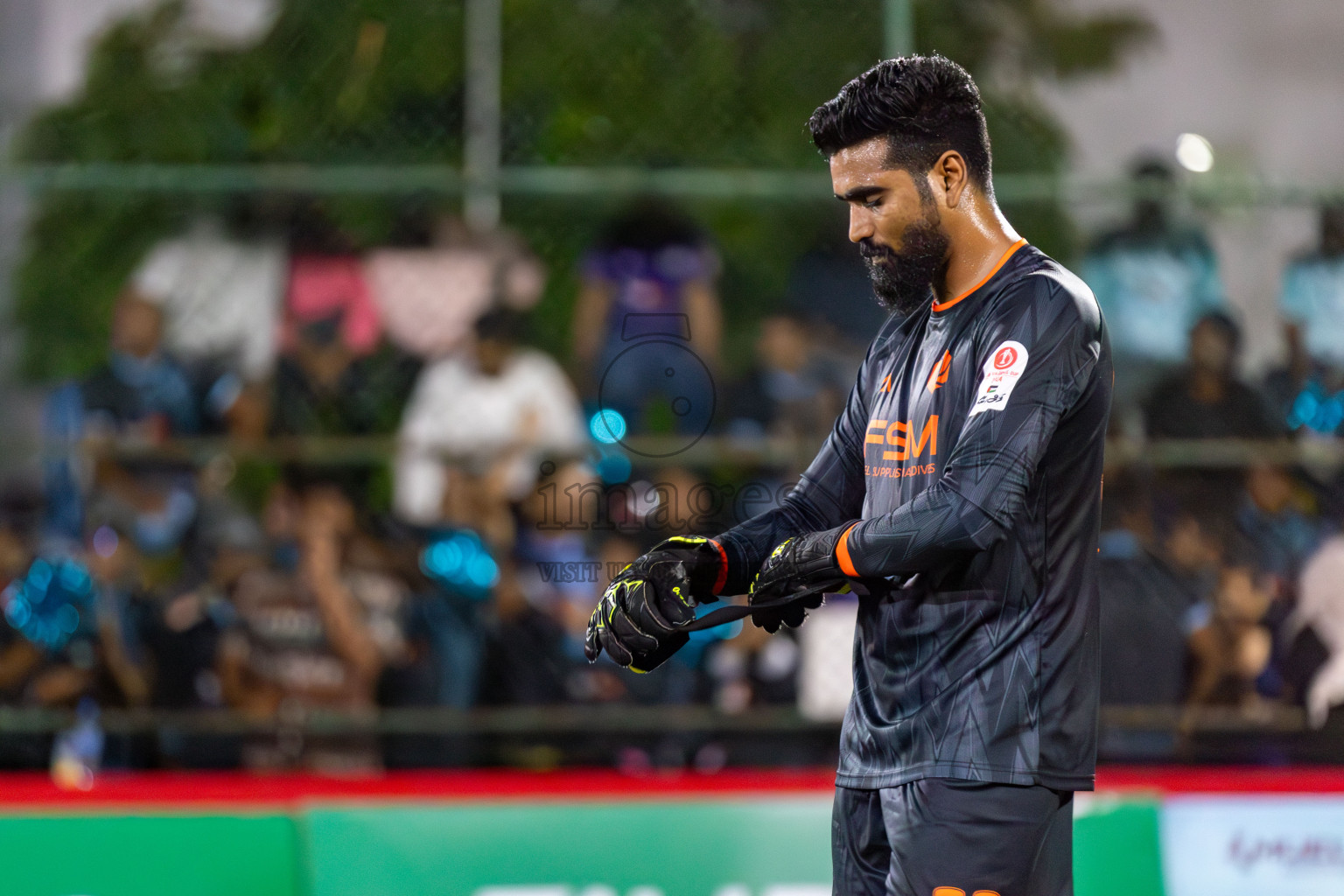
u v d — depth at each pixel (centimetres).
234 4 1706
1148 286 1384
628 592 730
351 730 1322
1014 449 662
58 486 1374
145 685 1348
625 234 1438
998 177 1361
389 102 1634
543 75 1631
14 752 1321
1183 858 1180
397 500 1386
